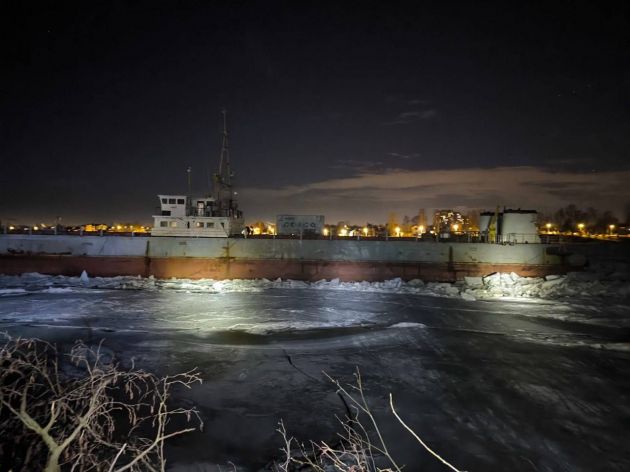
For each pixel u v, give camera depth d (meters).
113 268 42.81
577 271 41.66
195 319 28.39
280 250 43.22
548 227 115.81
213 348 22.31
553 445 13.17
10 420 7.58
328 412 15.25
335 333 25.56
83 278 41.03
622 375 19.11
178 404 15.43
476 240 45.66
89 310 30.36
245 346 22.73
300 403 15.92
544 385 17.94
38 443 7.54
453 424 14.48
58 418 7.73
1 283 39.56
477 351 22.44
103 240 43.19
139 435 12.84
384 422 14.56
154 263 42.94
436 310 32.16
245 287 39.91
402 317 29.78
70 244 43.00
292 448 12.76
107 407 14.27
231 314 29.88
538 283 39.31
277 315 29.81
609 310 32.28
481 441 13.38
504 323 28.48
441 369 19.70
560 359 21.27
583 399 16.55
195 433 13.36
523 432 13.96
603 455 12.67
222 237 43.75
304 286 40.53
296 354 21.61
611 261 45.56
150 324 26.88
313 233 47.34
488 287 39.47
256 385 17.52
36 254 42.78
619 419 14.94
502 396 16.77
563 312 31.72
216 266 42.88
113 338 23.70
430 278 42.47
